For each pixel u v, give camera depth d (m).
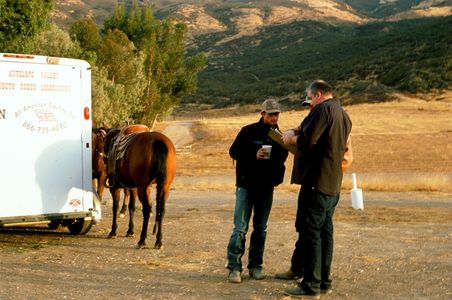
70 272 8.85
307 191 7.20
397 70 107.44
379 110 77.12
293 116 70.19
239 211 8.13
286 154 8.12
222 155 44.12
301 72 137.12
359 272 8.73
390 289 7.80
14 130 10.82
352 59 142.62
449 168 33.62
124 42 50.34
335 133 7.07
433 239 11.52
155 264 9.32
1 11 21.38
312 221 7.23
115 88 44.62
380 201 19.83
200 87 144.75
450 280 8.23
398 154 40.28
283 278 8.32
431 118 66.75
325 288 7.54
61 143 11.32
